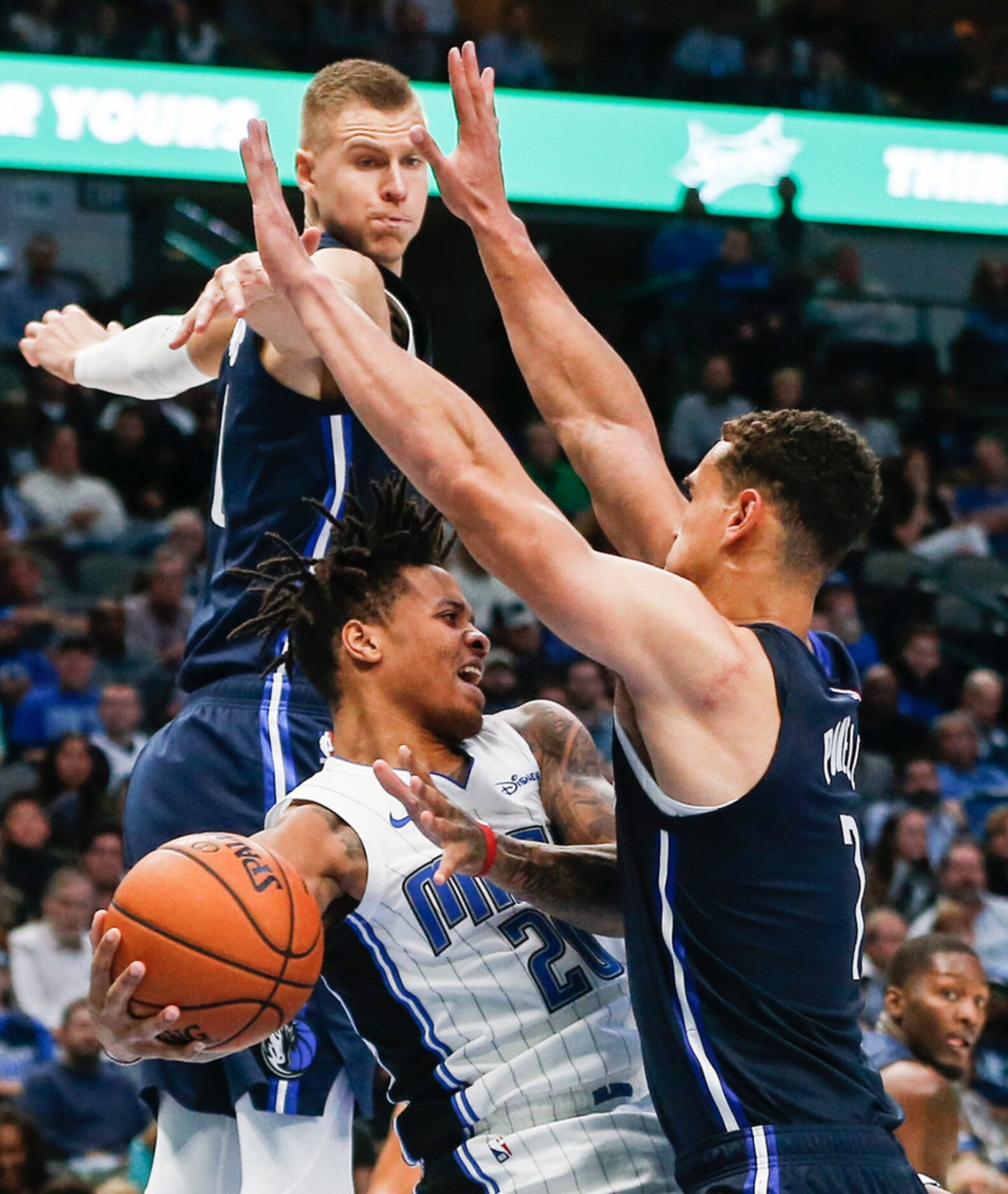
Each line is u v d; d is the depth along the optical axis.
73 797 10.48
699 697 2.91
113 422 15.22
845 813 3.09
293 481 3.95
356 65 4.21
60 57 15.73
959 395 17.45
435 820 3.00
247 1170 3.82
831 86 17.48
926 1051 5.82
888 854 10.91
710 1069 2.99
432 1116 3.32
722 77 17.30
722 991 3.01
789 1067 2.99
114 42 15.86
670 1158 3.26
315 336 3.11
